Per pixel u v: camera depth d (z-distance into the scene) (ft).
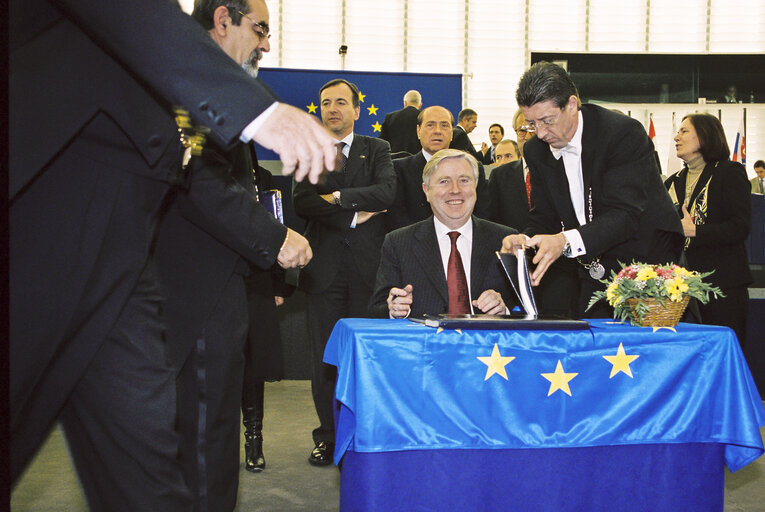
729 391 6.48
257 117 3.77
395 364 6.04
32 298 3.65
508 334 6.22
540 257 7.73
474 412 6.12
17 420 3.77
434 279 8.87
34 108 3.58
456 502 6.14
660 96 37.50
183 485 4.14
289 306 18.80
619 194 8.30
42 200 3.68
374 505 6.02
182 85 3.68
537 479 6.25
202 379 5.96
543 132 8.42
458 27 38.32
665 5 38.78
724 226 13.05
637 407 6.32
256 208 6.17
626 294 6.87
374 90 19.71
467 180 9.07
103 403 3.90
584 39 38.83
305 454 12.04
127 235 3.93
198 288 5.92
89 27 3.64
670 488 6.43
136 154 3.91
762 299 16.76
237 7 6.33
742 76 37.27
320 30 37.58
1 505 3.41
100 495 4.00
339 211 11.44
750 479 10.74
